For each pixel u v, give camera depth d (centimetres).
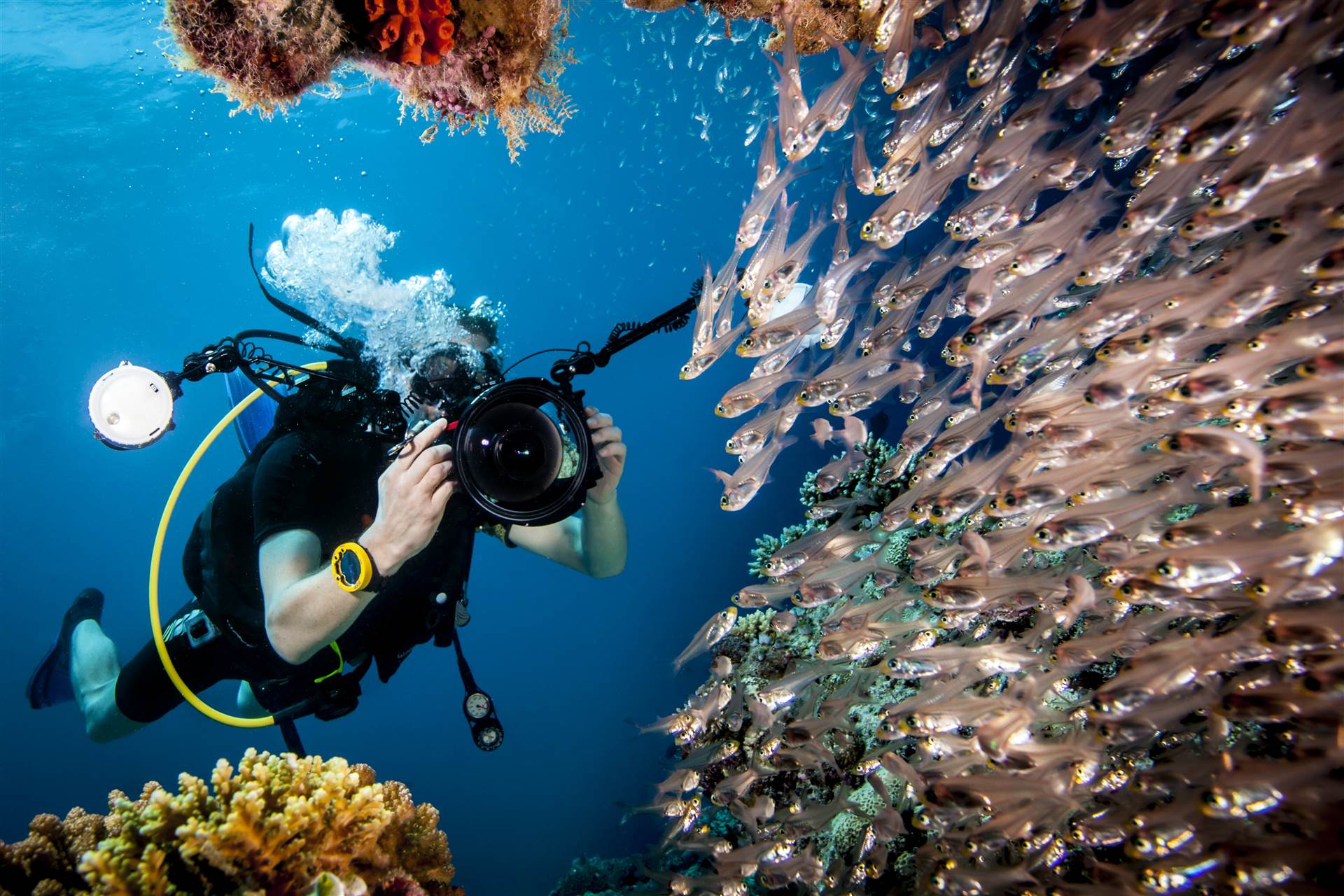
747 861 337
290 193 2886
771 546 502
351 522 311
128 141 2253
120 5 1703
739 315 337
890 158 303
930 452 319
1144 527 274
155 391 272
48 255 2833
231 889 196
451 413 278
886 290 380
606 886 777
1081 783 245
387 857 229
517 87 303
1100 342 292
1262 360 223
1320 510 212
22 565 3666
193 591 377
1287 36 216
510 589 2388
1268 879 188
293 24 249
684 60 2334
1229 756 202
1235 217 232
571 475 282
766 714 337
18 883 219
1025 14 263
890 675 302
